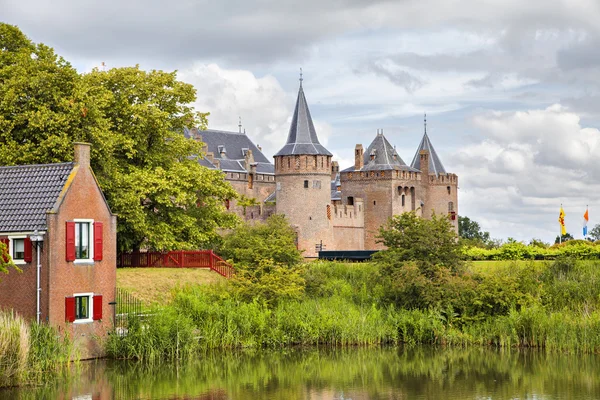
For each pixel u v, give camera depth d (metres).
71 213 33.44
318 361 35.78
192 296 38.19
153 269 45.12
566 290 41.59
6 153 40.06
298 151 83.94
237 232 50.72
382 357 36.72
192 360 35.19
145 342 34.25
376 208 102.00
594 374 32.69
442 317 40.50
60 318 32.81
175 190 45.72
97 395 28.66
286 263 46.44
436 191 113.50
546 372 33.25
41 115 40.47
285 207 84.25
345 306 42.06
